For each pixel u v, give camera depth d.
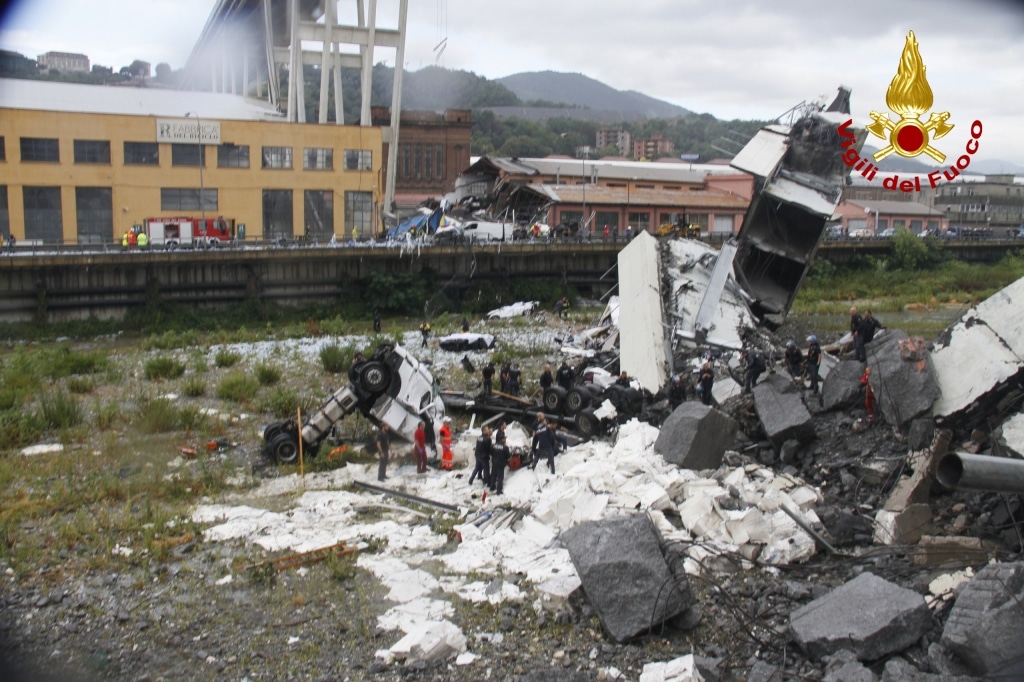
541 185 72.56
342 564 14.67
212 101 74.25
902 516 14.90
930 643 11.32
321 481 19.67
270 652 12.11
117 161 57.25
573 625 12.65
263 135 61.22
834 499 16.64
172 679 11.46
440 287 56.59
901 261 71.06
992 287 63.09
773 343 30.41
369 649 12.17
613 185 79.12
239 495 18.73
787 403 19.30
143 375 32.94
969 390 17.41
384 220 67.44
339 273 54.28
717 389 23.42
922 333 40.25
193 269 50.12
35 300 46.19
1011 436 15.28
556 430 22.52
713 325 28.61
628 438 20.20
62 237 56.53
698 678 10.94
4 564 14.85
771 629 12.25
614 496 16.59
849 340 27.50
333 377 32.41
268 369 31.48
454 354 36.53
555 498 16.86
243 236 56.97
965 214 95.44
